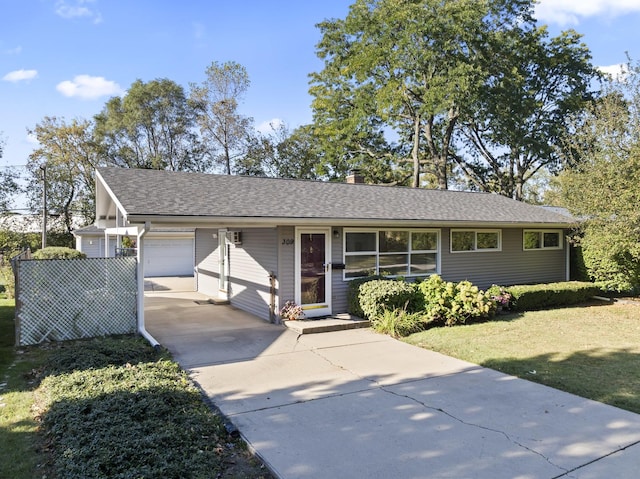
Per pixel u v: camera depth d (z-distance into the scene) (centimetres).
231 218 809
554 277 1471
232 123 3488
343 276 1030
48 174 3125
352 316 986
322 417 463
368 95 2622
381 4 2470
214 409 484
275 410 483
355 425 443
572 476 347
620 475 347
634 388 553
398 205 1191
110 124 3328
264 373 619
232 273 1233
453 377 601
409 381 585
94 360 614
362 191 1299
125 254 1357
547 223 1329
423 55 2311
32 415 454
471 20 2273
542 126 2677
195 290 1592
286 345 776
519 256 1392
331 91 2823
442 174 2695
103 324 816
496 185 3141
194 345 772
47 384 525
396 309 895
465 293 973
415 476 347
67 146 3133
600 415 470
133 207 752
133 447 361
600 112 1247
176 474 331
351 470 355
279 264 945
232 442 408
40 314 762
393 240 1117
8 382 558
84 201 3272
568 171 1315
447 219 1131
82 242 2342
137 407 442
